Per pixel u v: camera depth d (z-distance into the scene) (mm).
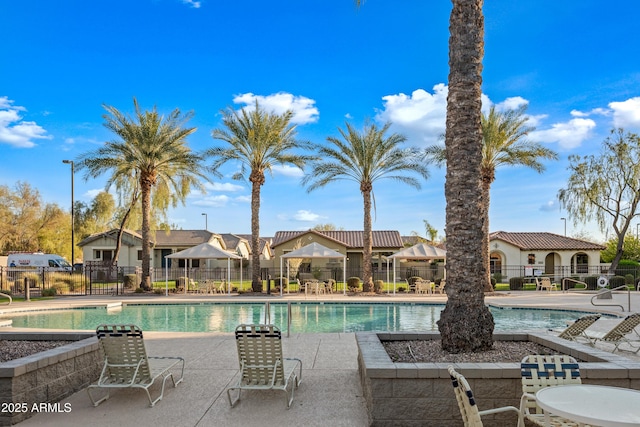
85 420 5285
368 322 16328
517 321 16328
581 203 35188
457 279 6359
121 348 5898
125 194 31344
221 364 7969
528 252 40250
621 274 34094
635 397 3684
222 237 47906
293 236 38844
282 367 5844
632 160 34000
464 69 6555
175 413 5512
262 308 20328
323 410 5605
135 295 25094
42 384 5605
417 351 6438
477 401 4930
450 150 6551
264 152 25406
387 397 4965
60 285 25672
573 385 4020
